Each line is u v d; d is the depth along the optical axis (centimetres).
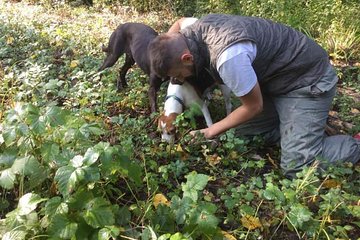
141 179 263
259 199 271
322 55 314
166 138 328
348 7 611
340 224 261
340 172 287
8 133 236
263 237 250
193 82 336
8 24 606
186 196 229
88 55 495
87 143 245
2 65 470
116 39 430
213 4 709
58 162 227
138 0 787
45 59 471
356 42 559
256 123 349
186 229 226
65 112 250
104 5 802
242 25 285
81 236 214
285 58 304
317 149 308
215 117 385
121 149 237
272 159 337
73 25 655
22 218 216
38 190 249
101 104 378
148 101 401
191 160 314
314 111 311
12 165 236
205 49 279
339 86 469
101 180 248
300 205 245
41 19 688
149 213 237
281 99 322
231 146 306
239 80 276
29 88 377
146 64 396
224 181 296
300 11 620
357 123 379
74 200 218
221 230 242
